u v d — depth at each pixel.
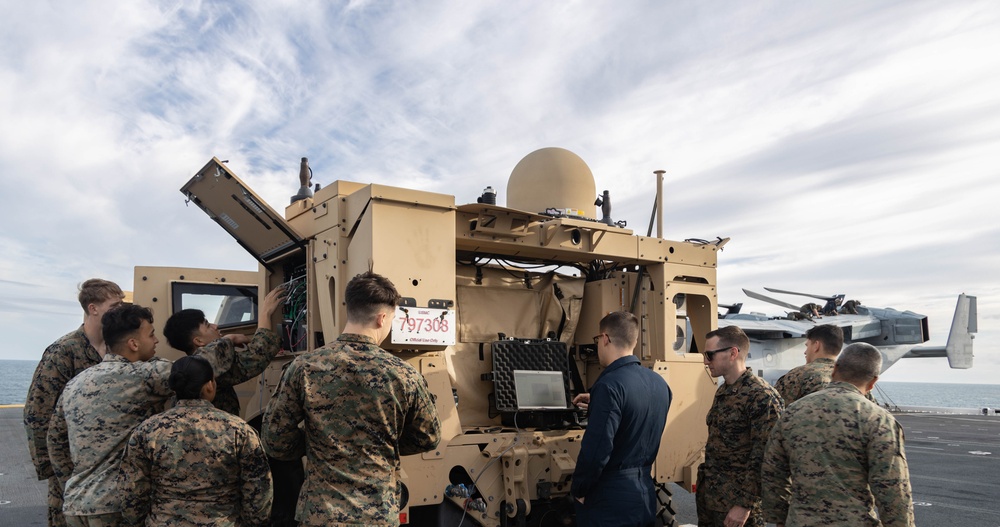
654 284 5.12
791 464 3.01
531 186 5.12
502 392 4.61
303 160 4.98
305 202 4.55
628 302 5.24
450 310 3.88
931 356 31.95
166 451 2.72
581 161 5.27
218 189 4.27
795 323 23.20
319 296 4.11
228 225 4.68
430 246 3.85
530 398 4.64
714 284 5.34
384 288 2.79
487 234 4.41
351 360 2.63
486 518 4.17
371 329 2.75
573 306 5.48
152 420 2.79
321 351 2.68
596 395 3.32
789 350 22.05
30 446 3.70
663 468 4.80
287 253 4.55
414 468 3.86
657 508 4.86
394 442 2.67
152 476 2.78
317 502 2.54
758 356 21.66
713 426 3.79
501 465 4.27
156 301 6.04
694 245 5.27
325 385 2.59
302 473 4.32
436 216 3.90
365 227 3.72
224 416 2.85
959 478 9.71
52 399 3.69
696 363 5.12
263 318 3.90
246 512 2.86
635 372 3.43
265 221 4.30
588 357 5.50
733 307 23.34
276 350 3.82
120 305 3.31
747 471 3.54
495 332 5.08
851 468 2.83
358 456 2.58
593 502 3.32
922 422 21.88
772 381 21.69
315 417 2.58
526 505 4.21
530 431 4.54
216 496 2.78
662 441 4.83
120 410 3.08
